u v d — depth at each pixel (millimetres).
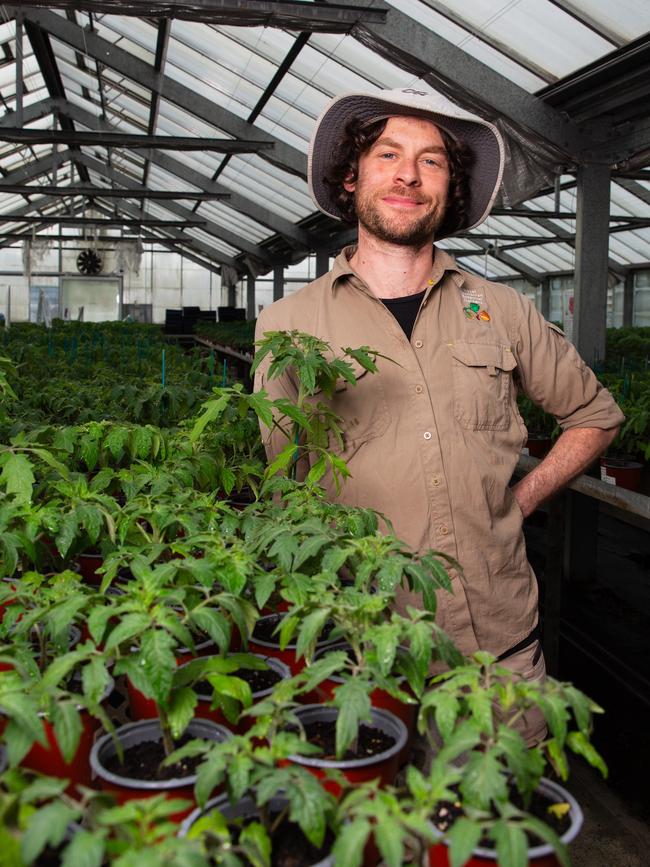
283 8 8117
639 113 8648
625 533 8695
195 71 14070
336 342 2326
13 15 14219
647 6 6715
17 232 36062
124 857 823
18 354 7324
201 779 1059
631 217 15992
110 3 7797
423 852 995
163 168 22156
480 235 21062
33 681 1244
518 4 7430
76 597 1447
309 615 1373
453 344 2312
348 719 1173
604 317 9305
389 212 2270
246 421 2963
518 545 2328
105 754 1333
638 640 5828
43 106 21125
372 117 2332
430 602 1523
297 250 25266
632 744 4289
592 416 2525
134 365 7258
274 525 1825
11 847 845
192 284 37000
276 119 14633
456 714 1170
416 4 8141
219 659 1406
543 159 9078
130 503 2039
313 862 1115
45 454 2059
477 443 2279
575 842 3455
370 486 2262
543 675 2334
